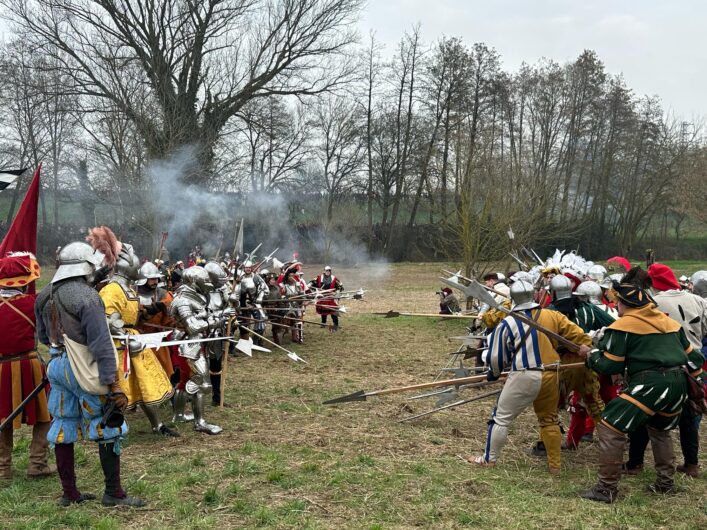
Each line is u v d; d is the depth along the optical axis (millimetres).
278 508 4758
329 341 13938
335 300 15844
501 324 5746
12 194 37438
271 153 38719
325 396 8469
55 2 25047
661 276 6168
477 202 19516
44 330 4836
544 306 7594
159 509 4719
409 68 41906
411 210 47750
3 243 5895
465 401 6520
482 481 5367
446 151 36219
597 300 6551
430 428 6988
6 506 4684
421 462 5844
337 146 42094
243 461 5738
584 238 41844
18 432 6691
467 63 39344
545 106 38094
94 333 4492
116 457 4754
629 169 42594
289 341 13891
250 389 8883
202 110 28031
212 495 4898
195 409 6750
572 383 6098
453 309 15273
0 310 5109
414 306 21656
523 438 6734
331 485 5219
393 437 6613
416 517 4656
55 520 4469
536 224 19500
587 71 38594
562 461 6062
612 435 5020
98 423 4656
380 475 5465
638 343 5078
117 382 4574
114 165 22719
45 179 33406
